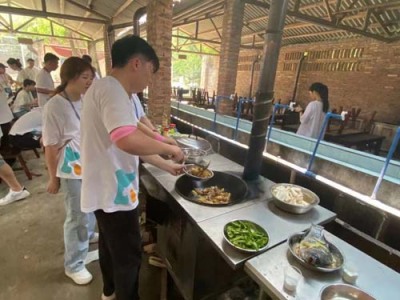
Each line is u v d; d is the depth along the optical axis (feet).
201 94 24.77
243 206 4.26
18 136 9.13
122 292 4.11
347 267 2.91
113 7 20.27
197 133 9.39
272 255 3.10
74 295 5.15
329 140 10.91
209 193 4.82
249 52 31.19
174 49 32.83
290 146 5.78
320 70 23.12
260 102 4.69
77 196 4.96
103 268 4.60
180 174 4.82
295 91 25.04
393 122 18.31
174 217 4.80
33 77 17.30
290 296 2.53
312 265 2.85
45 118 4.50
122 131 2.84
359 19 16.39
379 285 2.76
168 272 5.65
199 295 4.51
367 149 12.37
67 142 4.72
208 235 3.45
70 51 45.39
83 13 26.08
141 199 7.00
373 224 4.31
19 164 11.37
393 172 4.42
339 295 2.61
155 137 4.51
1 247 6.31
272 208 4.24
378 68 18.79
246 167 5.21
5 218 7.48
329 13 13.82
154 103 10.65
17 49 39.99
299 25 18.74
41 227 7.15
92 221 6.49
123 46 3.06
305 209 4.01
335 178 4.83
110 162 3.39
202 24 25.44
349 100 21.01
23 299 4.99
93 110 3.16
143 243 6.46
